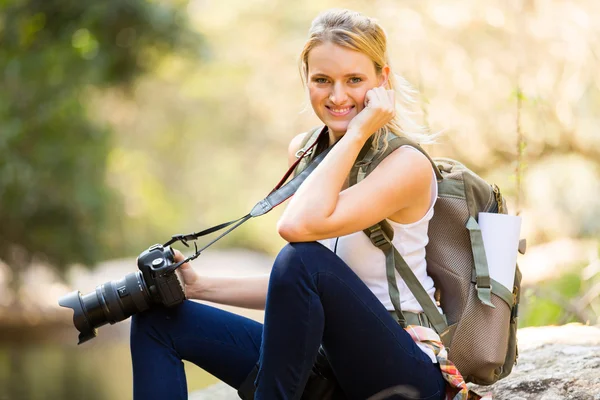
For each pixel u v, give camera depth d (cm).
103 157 1474
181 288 310
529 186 1092
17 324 1606
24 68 1366
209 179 3222
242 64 2302
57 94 1380
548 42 934
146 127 2881
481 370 315
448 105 982
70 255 1488
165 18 1445
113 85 1562
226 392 456
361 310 283
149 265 308
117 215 1565
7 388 1101
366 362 287
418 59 870
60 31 1411
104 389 1098
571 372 379
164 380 307
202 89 2725
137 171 2420
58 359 1390
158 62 1548
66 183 1417
